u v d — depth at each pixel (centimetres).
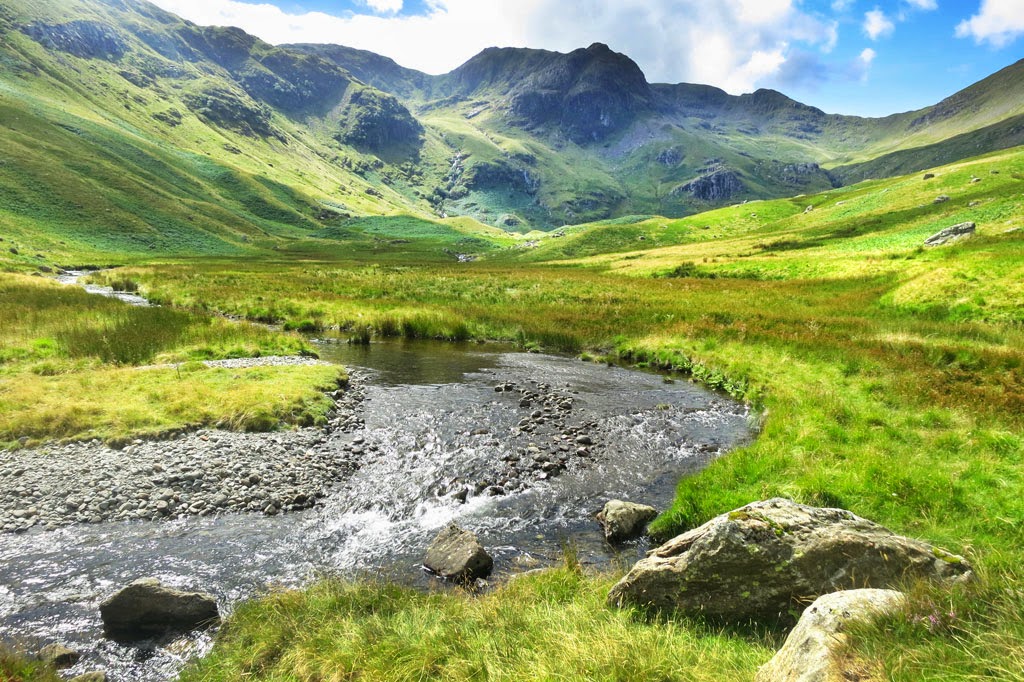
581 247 11944
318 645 632
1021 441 1148
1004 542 783
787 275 5272
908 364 2050
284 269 7956
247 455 1339
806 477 1068
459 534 940
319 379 1977
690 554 663
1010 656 365
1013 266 3123
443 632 631
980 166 10706
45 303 3291
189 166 19950
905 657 385
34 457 1271
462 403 1903
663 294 4656
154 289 4966
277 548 973
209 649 701
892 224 8275
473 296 4794
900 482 992
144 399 1609
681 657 518
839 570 603
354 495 1195
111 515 1070
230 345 2602
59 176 12962
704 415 1833
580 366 2614
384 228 19638
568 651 542
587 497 1205
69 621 764
